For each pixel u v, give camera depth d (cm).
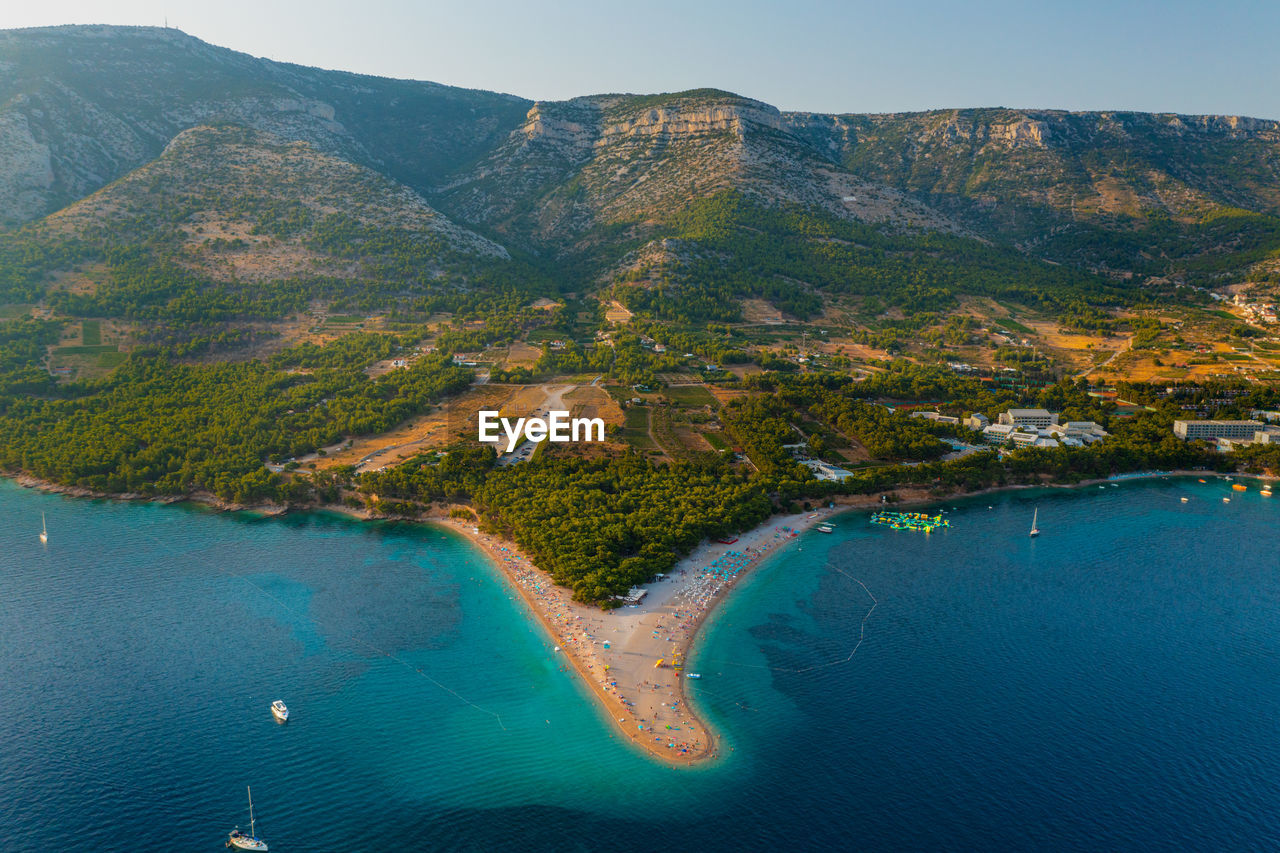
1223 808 15488
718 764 16575
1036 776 16288
